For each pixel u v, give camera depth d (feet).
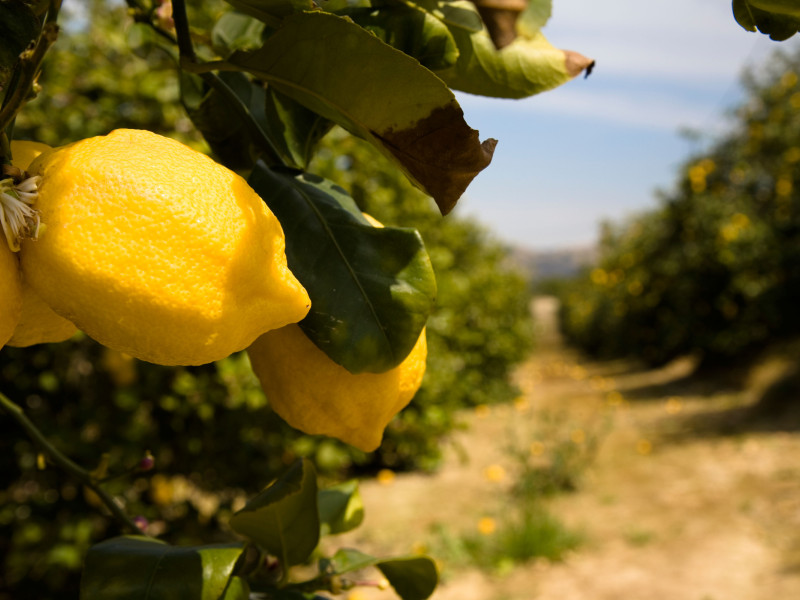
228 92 2.59
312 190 2.53
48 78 10.77
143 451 10.24
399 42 2.62
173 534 11.06
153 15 3.39
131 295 1.79
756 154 38.96
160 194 1.81
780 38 2.36
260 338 2.47
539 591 15.94
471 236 38.91
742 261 36.58
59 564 10.14
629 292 47.19
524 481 22.03
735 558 16.90
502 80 2.90
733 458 24.12
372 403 2.42
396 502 21.42
